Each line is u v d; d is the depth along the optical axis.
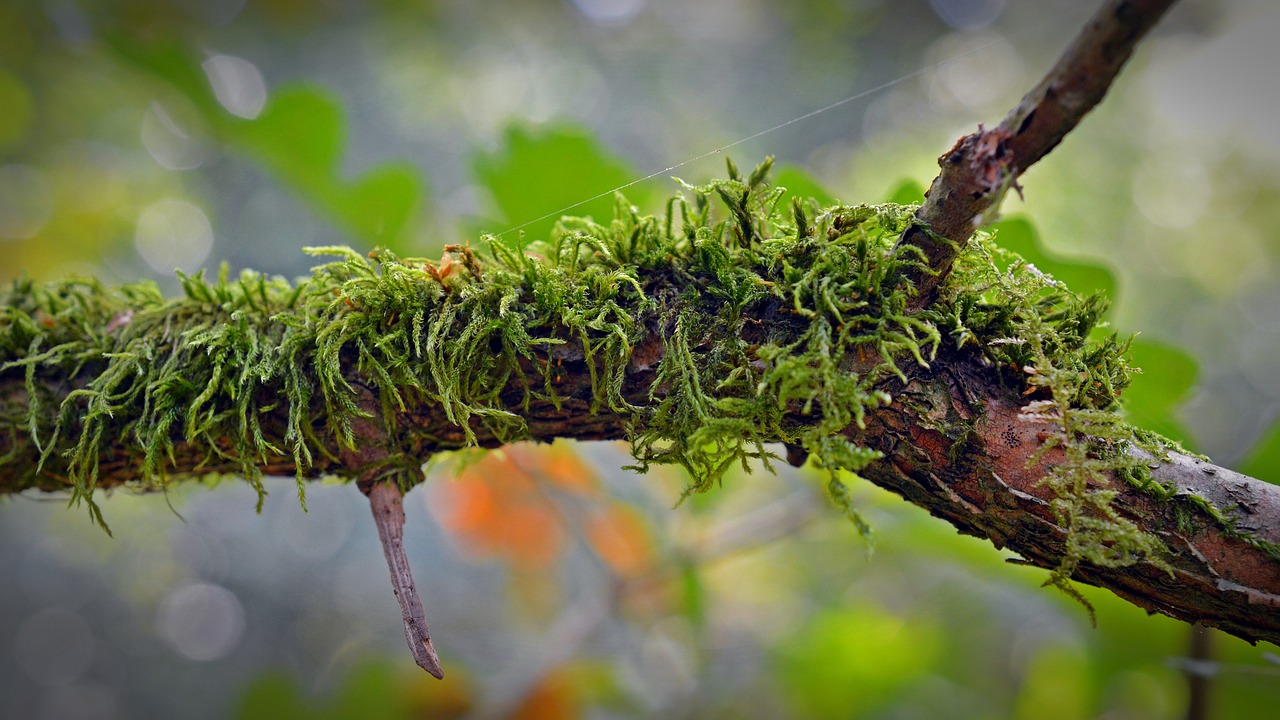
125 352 0.46
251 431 0.46
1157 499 0.43
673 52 1.65
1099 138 1.42
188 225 1.40
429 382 0.45
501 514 0.80
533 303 0.45
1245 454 0.53
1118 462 0.43
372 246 0.60
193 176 1.31
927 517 0.63
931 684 1.07
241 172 1.29
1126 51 0.40
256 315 0.46
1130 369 0.44
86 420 0.45
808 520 0.70
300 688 1.08
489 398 0.45
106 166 1.31
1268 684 0.60
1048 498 0.43
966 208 0.42
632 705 0.90
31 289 0.48
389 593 1.56
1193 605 0.43
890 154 1.30
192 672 1.73
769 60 1.66
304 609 1.60
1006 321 0.44
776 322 0.44
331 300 0.46
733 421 0.43
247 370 0.45
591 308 0.44
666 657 0.96
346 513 1.59
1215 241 1.49
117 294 0.48
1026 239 0.52
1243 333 1.50
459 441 0.46
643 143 1.54
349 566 1.61
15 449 0.47
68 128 1.29
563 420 0.45
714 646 0.99
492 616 1.44
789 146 1.58
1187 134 1.47
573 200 0.55
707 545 0.73
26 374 0.46
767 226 0.45
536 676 0.76
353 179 0.60
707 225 0.45
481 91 1.50
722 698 0.96
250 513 1.63
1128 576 0.43
